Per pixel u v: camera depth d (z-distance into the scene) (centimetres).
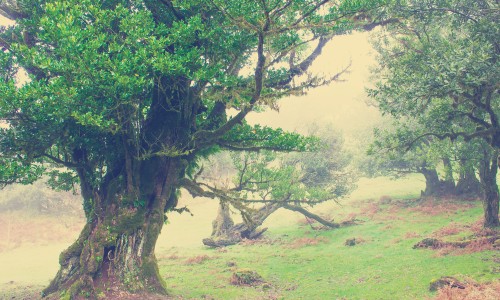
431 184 4919
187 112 1998
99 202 1950
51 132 1714
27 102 1482
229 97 1955
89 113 1475
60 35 1435
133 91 1568
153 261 1883
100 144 1930
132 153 1923
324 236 3944
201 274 2667
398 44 2781
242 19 1580
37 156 1792
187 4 1688
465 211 3788
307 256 3088
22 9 1831
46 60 1454
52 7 1461
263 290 2159
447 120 2281
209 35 1753
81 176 2031
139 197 1941
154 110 2061
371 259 2623
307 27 1666
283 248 3625
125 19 1577
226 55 1891
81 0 1560
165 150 1825
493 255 2084
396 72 2453
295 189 3831
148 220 1934
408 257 2456
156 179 2008
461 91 1795
